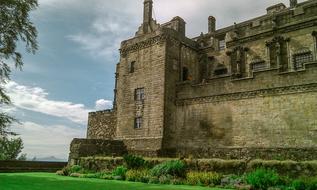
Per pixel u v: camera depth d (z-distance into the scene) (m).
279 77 25.94
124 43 37.84
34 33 23.80
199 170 21.03
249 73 32.34
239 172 19.47
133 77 35.88
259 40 32.31
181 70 34.94
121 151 34.03
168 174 20.78
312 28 28.75
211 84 30.45
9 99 22.77
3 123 21.86
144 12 38.56
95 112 42.06
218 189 16.44
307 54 28.86
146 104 33.72
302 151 23.53
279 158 24.41
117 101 36.91
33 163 34.81
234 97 28.48
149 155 31.47
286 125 24.83
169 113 32.41
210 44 37.00
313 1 32.84
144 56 35.34
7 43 22.72
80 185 17.36
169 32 34.31
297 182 15.98
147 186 17.22
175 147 31.52
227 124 28.42
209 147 29.16
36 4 23.75
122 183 19.05
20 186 16.45
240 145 27.11
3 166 32.72
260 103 26.69
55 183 18.47
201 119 30.50
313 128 23.41
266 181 16.81
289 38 30.05
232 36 34.34
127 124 35.03
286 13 30.61
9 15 22.67
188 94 32.22
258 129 26.31
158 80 33.12
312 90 24.02
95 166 28.14
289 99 25.09
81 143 31.53
